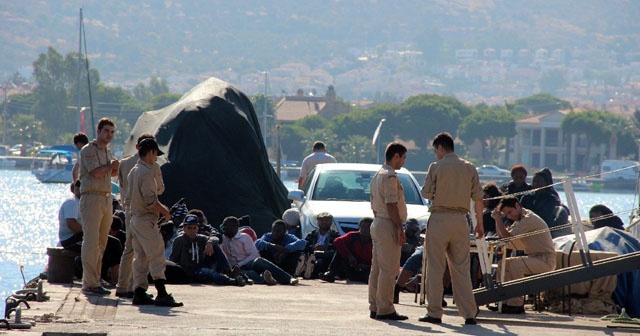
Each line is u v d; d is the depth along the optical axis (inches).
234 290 786.8
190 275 829.8
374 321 600.1
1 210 3496.6
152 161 644.1
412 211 943.7
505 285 647.1
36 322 550.3
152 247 641.0
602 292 693.9
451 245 597.0
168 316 593.9
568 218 887.1
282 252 904.3
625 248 724.7
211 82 1270.9
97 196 690.2
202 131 1186.0
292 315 624.4
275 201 1244.5
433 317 601.9
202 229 882.1
